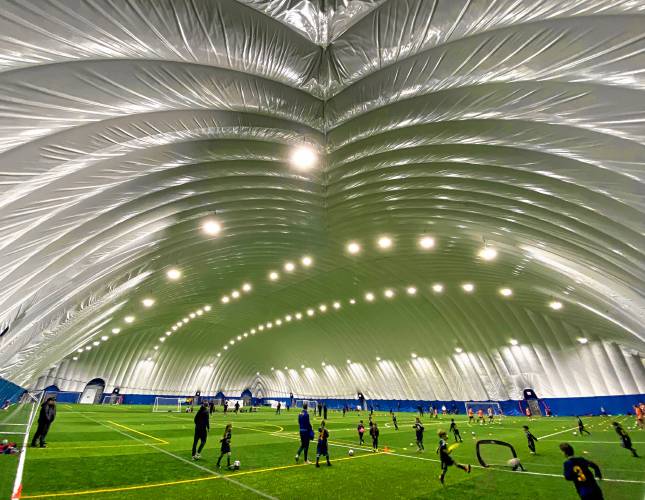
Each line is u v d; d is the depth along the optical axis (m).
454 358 42.72
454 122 12.64
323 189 19.06
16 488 6.20
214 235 24.88
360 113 11.03
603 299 23.52
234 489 8.72
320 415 44.94
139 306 37.69
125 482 9.12
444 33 7.25
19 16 5.36
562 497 8.34
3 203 8.21
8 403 27.89
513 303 35.59
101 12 5.89
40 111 7.05
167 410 48.69
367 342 49.69
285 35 8.00
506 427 28.31
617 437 20.41
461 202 20.45
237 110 10.31
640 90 8.27
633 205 11.90
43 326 18.28
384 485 9.43
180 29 6.76
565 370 36.97
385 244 22.81
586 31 7.11
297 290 42.47
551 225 18.69
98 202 12.99
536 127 11.55
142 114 10.07
